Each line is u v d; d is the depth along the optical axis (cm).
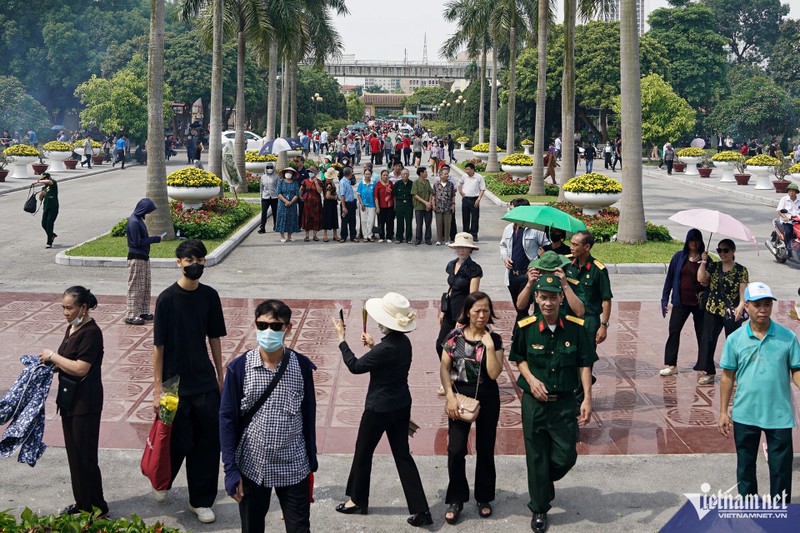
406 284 1608
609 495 736
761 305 651
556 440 662
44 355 661
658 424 909
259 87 6794
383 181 2058
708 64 7256
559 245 938
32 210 1911
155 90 1853
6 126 6166
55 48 6950
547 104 6744
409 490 675
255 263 1794
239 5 2900
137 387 1005
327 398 977
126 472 773
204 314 687
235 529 667
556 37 6119
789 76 8700
